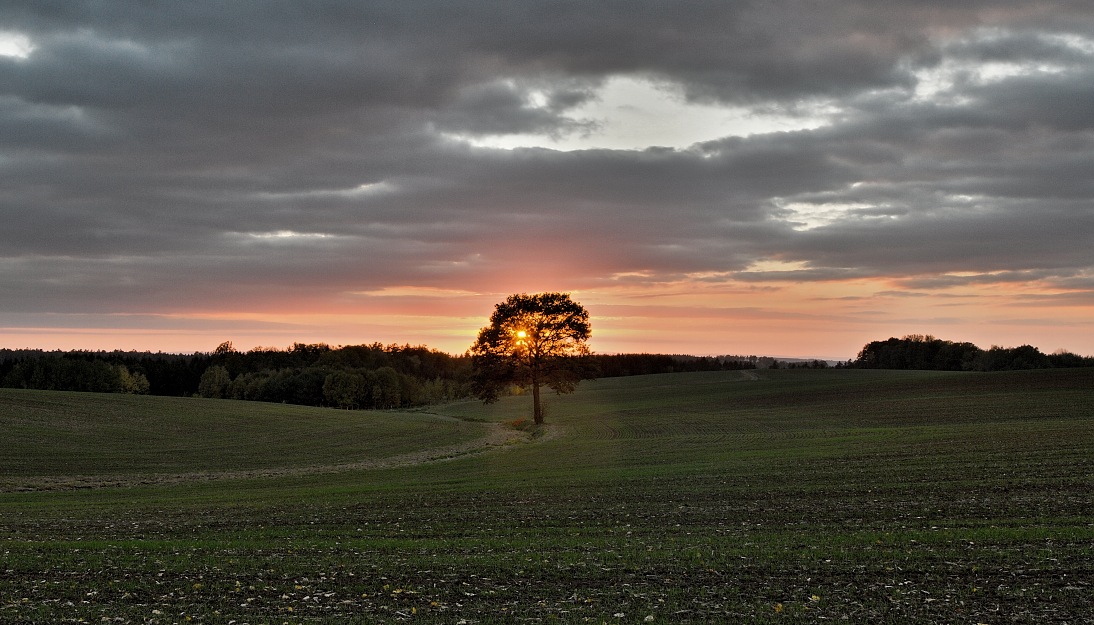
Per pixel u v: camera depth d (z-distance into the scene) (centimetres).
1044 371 10825
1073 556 1803
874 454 4131
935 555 1862
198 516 2934
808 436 5769
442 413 11412
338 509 3034
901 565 1786
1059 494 2692
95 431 6800
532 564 1881
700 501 2916
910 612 1464
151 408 8719
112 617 1490
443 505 3042
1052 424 5400
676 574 1773
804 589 1633
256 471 5141
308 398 14800
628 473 3884
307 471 5078
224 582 1748
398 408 14838
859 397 10019
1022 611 1453
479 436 7625
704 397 11719
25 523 2789
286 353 19650
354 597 1628
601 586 1692
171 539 2405
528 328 8556
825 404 9431
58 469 5038
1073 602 1492
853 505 2695
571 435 7156
